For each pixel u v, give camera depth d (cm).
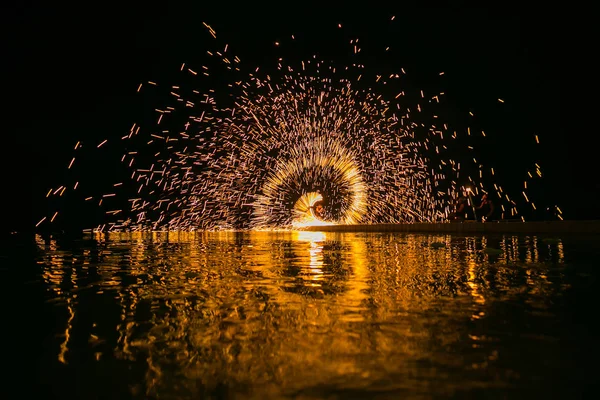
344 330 258
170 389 183
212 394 178
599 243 852
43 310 317
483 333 248
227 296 360
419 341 236
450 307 310
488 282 407
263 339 244
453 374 193
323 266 547
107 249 891
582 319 274
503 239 1012
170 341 243
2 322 286
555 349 221
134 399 175
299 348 228
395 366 203
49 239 1305
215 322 280
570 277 429
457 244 873
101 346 237
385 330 256
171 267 562
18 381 192
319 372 197
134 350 230
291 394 176
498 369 198
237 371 200
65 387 187
